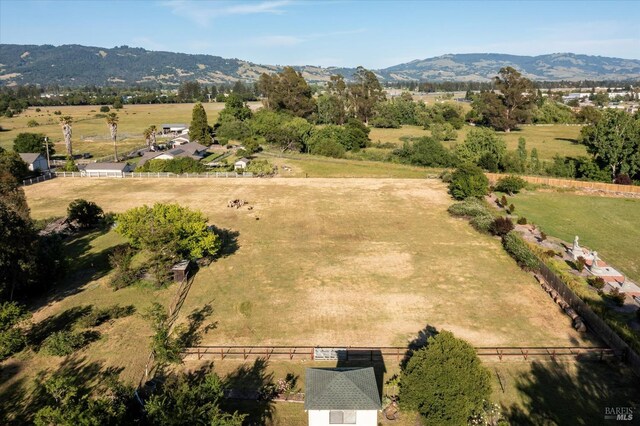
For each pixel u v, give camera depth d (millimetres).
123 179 69125
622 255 39531
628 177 62375
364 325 27906
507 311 29594
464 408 18844
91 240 42875
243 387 22266
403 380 20266
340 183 66000
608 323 26719
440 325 27922
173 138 108312
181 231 34188
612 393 21875
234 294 31891
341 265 36688
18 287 30297
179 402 17500
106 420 16969
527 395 21797
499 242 41812
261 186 64125
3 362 24281
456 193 55594
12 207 29891
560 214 52031
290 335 26797
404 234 43938
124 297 31516
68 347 24828
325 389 18531
